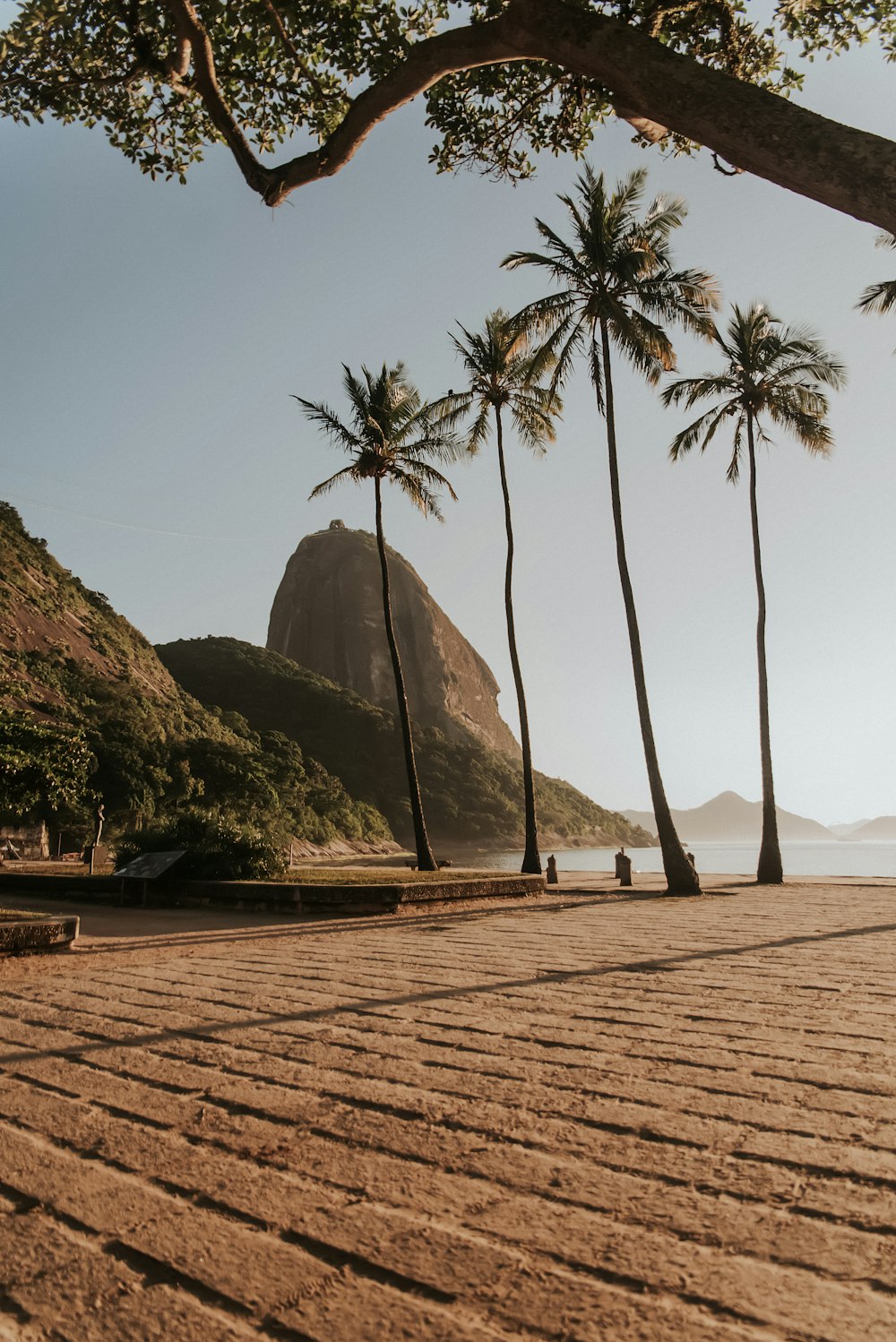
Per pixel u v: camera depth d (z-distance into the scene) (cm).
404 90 496
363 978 782
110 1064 500
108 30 734
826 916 1415
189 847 1795
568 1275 258
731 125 373
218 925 1347
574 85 721
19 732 1278
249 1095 436
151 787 6425
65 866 3000
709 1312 236
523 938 1112
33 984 791
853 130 348
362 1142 369
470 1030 562
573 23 421
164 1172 343
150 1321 241
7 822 4694
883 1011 605
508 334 2338
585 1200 309
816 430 2578
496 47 458
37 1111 420
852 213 358
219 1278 262
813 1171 328
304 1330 234
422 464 2905
